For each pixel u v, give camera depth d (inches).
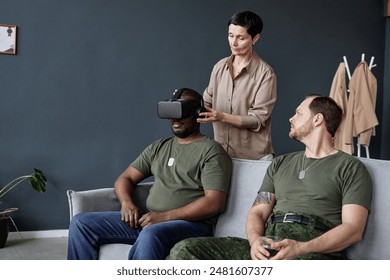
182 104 102.0
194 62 182.4
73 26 171.8
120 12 175.6
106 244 102.7
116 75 176.2
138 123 178.9
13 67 167.5
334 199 84.2
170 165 105.5
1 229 155.7
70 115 173.0
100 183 176.4
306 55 193.6
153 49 178.9
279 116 191.2
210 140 105.0
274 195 92.1
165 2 179.3
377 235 83.0
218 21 183.9
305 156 89.8
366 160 88.1
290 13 191.3
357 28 199.0
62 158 173.0
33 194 171.0
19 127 169.0
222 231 101.1
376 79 189.0
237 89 115.9
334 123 88.0
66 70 171.9
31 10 167.9
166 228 93.0
